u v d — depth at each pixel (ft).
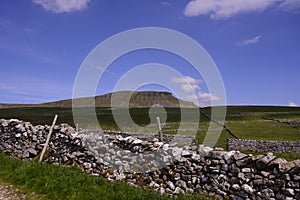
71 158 41.09
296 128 154.81
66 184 25.91
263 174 26.02
